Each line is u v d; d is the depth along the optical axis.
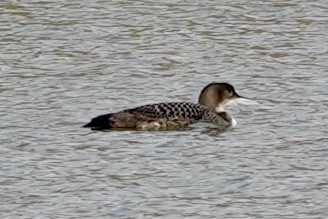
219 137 23.14
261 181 20.73
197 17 30.97
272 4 31.89
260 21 30.72
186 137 23.09
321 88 26.16
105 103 25.23
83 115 24.39
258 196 20.12
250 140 22.94
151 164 21.55
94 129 23.38
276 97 25.67
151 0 32.22
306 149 22.34
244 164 21.53
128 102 25.31
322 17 30.95
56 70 27.41
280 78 26.86
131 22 30.58
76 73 27.17
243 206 19.69
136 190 20.31
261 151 22.27
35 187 20.47
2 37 29.55
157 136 23.09
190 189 20.41
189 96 25.80
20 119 24.08
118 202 19.83
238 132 23.50
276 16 31.03
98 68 27.52
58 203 19.80
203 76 27.05
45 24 30.36
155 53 28.50
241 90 26.16
